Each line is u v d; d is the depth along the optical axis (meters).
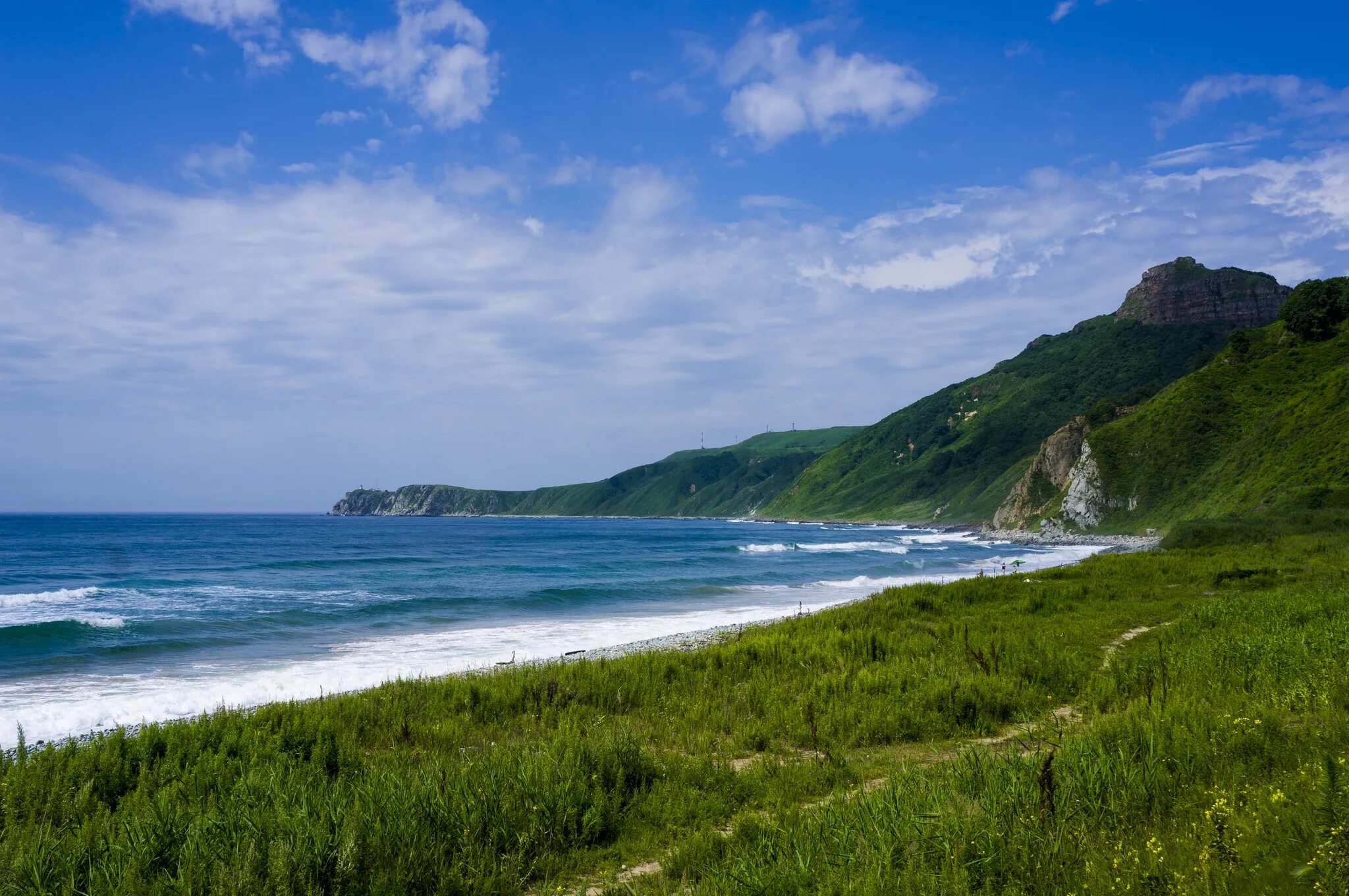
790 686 11.80
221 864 4.98
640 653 15.31
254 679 17.62
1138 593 22.61
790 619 21.58
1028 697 10.32
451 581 44.16
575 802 6.47
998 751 7.84
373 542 98.69
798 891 4.42
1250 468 60.00
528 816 6.09
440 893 5.05
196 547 81.38
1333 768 4.25
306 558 64.44
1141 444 83.12
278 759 7.74
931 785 6.05
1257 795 4.86
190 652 21.38
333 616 28.70
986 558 63.59
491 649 21.94
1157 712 7.37
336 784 6.67
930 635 15.89
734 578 46.09
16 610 29.86
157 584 41.00
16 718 14.00
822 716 9.68
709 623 27.42
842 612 20.20
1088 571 28.27
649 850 5.94
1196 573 25.75
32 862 5.09
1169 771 5.95
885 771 7.70
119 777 7.63
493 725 10.16
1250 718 6.73
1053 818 4.99
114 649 21.44
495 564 58.62
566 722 9.11
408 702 11.38
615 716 10.47
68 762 7.71
